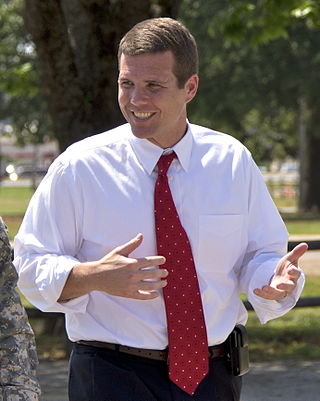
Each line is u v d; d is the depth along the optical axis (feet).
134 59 20.48
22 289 21.40
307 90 171.22
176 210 21.34
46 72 51.34
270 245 22.38
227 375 21.90
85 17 50.88
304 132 218.59
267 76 170.09
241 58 169.48
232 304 21.99
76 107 51.31
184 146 21.57
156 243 21.21
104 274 19.74
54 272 20.42
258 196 22.39
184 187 21.47
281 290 20.63
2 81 82.48
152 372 21.18
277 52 167.22
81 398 21.56
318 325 64.54
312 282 86.94
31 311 52.39
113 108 51.31
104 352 21.29
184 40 20.76
